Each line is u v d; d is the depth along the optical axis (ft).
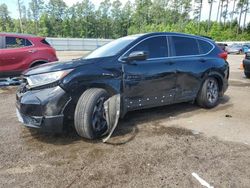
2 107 22.81
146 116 19.75
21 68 31.14
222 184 11.00
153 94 18.21
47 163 12.75
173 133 16.39
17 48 31.07
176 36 20.13
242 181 11.22
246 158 13.20
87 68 15.21
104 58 16.25
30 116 14.44
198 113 20.67
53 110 14.12
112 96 15.92
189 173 11.82
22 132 16.62
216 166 12.42
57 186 10.91
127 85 16.70
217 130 16.96
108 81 15.76
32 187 10.87
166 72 18.61
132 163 12.67
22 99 14.71
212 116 19.92
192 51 21.02
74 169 12.19
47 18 297.33
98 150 14.05
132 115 19.98
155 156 13.35
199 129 17.13
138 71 17.13
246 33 249.34
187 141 15.17
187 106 22.67
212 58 21.99
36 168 12.32
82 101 14.58
